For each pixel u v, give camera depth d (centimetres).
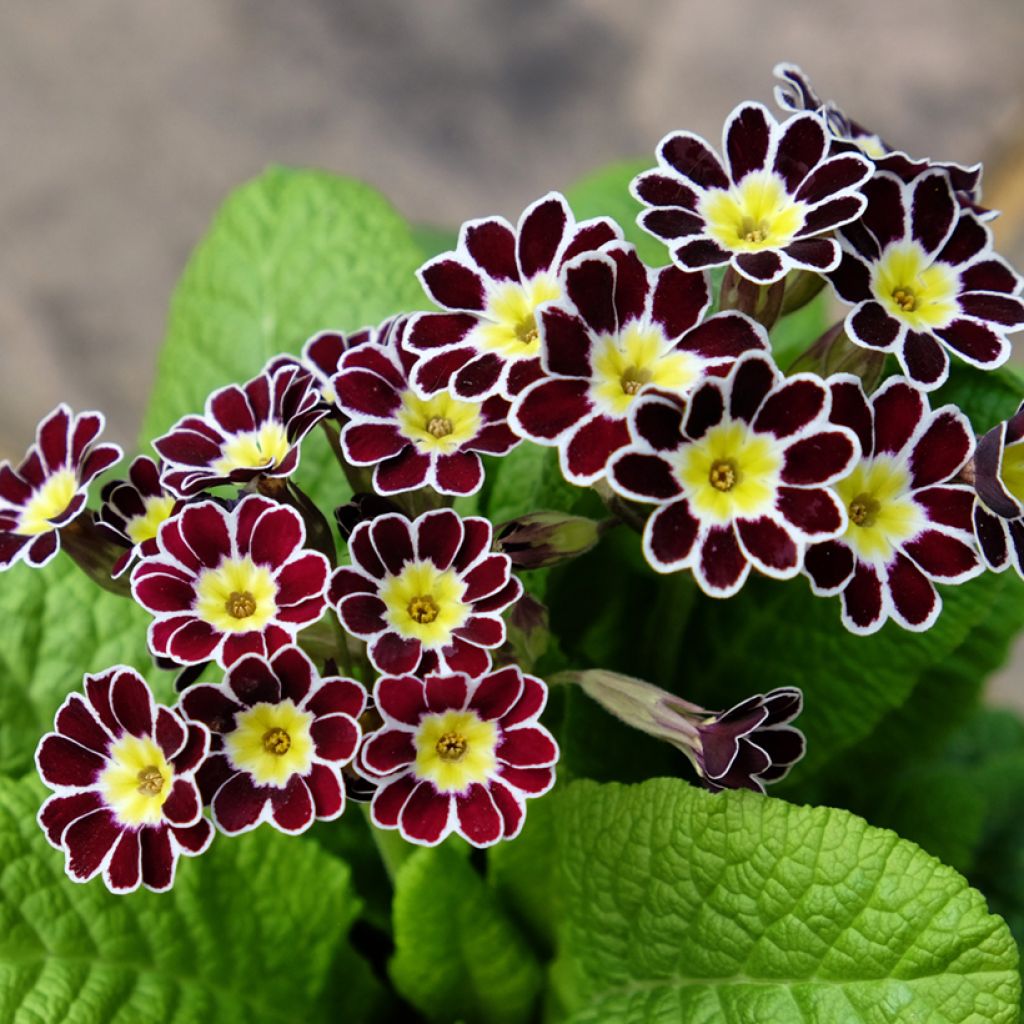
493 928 47
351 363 42
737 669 49
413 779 41
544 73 92
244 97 92
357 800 42
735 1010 43
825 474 39
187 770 40
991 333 42
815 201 41
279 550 41
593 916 46
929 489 41
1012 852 53
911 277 42
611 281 40
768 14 92
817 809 42
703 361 40
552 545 42
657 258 51
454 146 89
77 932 45
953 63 90
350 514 42
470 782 41
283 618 40
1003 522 41
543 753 41
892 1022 42
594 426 40
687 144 41
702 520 39
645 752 49
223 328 52
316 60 93
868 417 40
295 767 41
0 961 45
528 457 48
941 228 42
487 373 41
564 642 50
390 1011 50
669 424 39
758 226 41
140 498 43
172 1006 46
